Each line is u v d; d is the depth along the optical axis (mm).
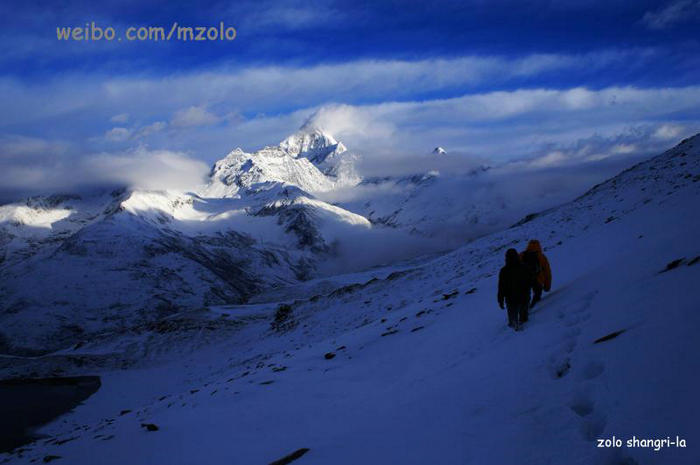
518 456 5160
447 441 6102
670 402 4711
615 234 17469
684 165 35875
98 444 11734
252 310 87438
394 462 6059
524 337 9000
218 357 59469
